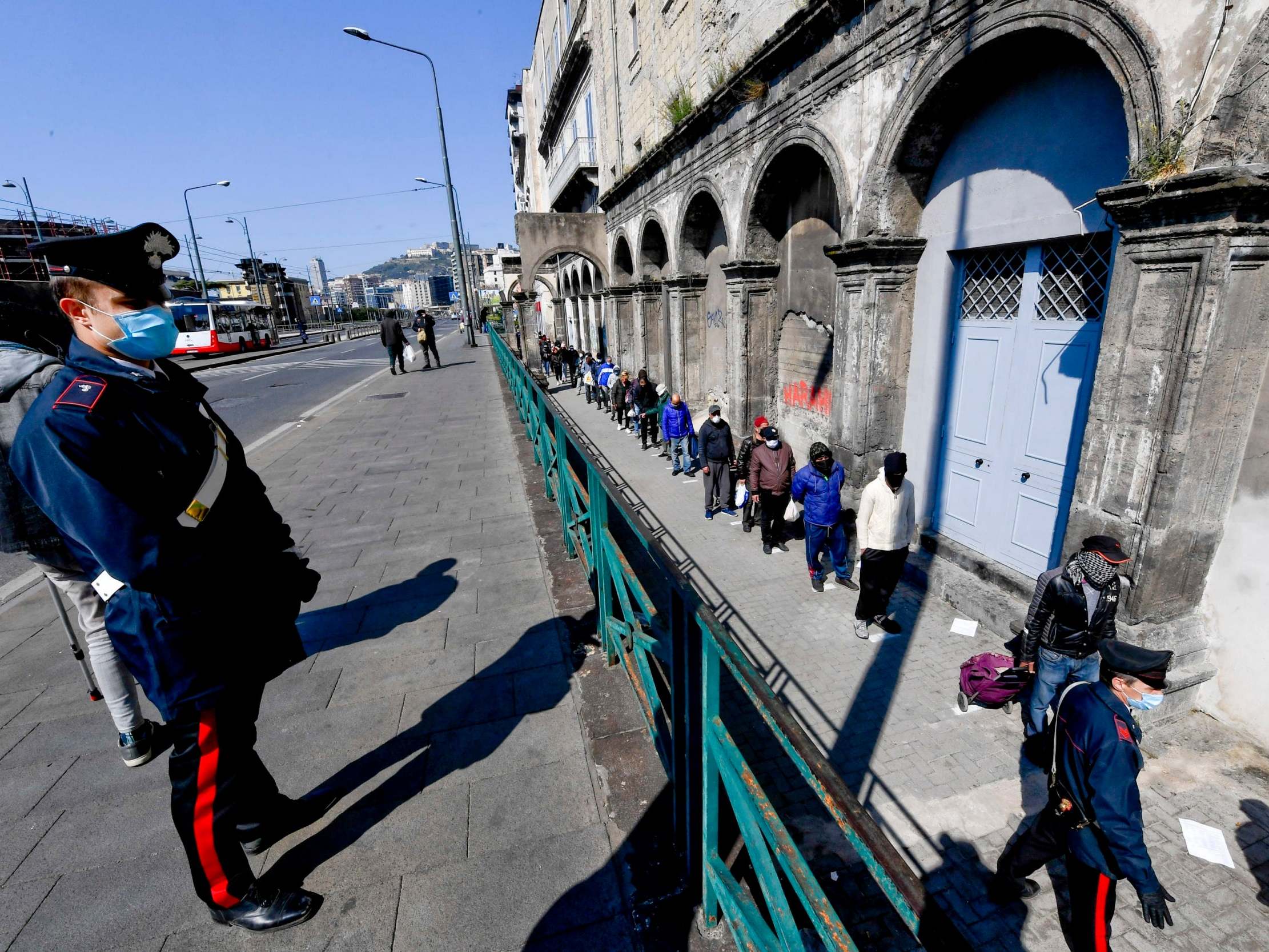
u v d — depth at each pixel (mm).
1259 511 3359
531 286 17625
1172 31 3037
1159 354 3262
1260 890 2715
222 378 22031
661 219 11836
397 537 5281
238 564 1861
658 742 2488
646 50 11805
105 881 2105
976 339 5055
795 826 3156
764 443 6523
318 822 2314
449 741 2738
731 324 8844
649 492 9070
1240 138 2879
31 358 2289
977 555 5195
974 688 3791
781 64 6605
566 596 4000
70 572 2355
